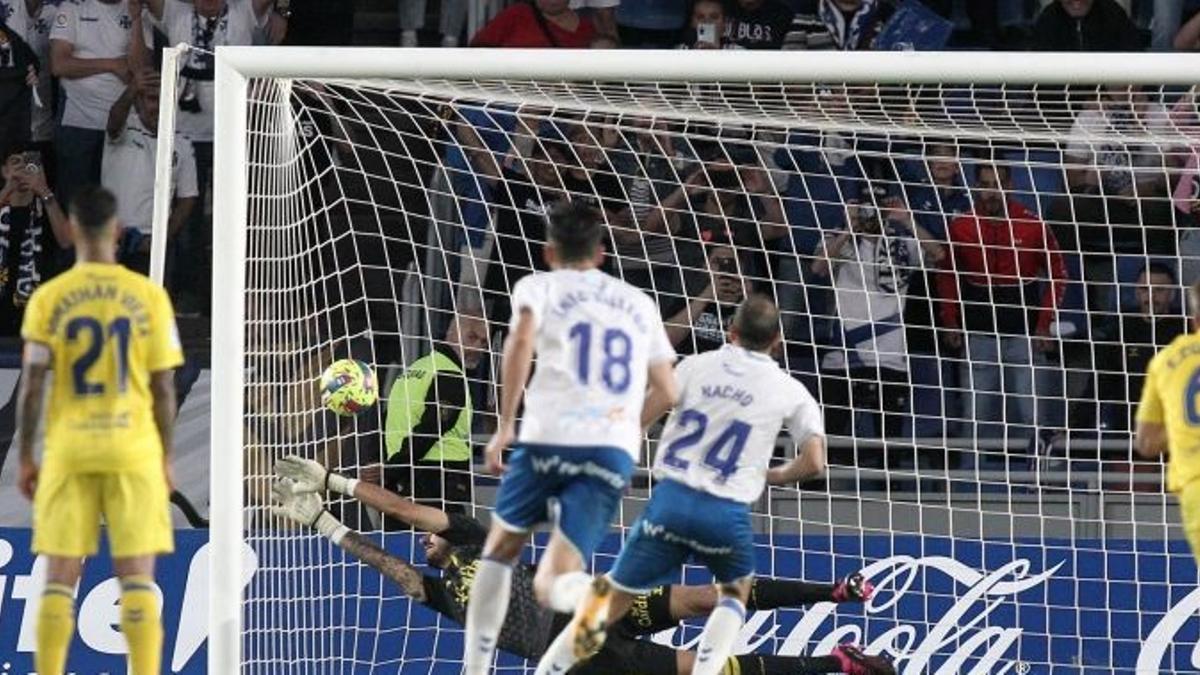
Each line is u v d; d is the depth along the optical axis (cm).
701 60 3033
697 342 3903
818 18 4359
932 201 4019
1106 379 4016
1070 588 3581
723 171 4000
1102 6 4350
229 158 3061
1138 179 4119
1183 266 4116
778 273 4028
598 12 4366
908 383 3694
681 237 3775
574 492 2527
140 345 2569
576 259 2583
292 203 3497
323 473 3173
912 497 3747
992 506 3684
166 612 3650
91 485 2559
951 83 3083
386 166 3672
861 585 3188
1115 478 3703
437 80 3125
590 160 3984
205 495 3900
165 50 3170
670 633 3553
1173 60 3002
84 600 3653
